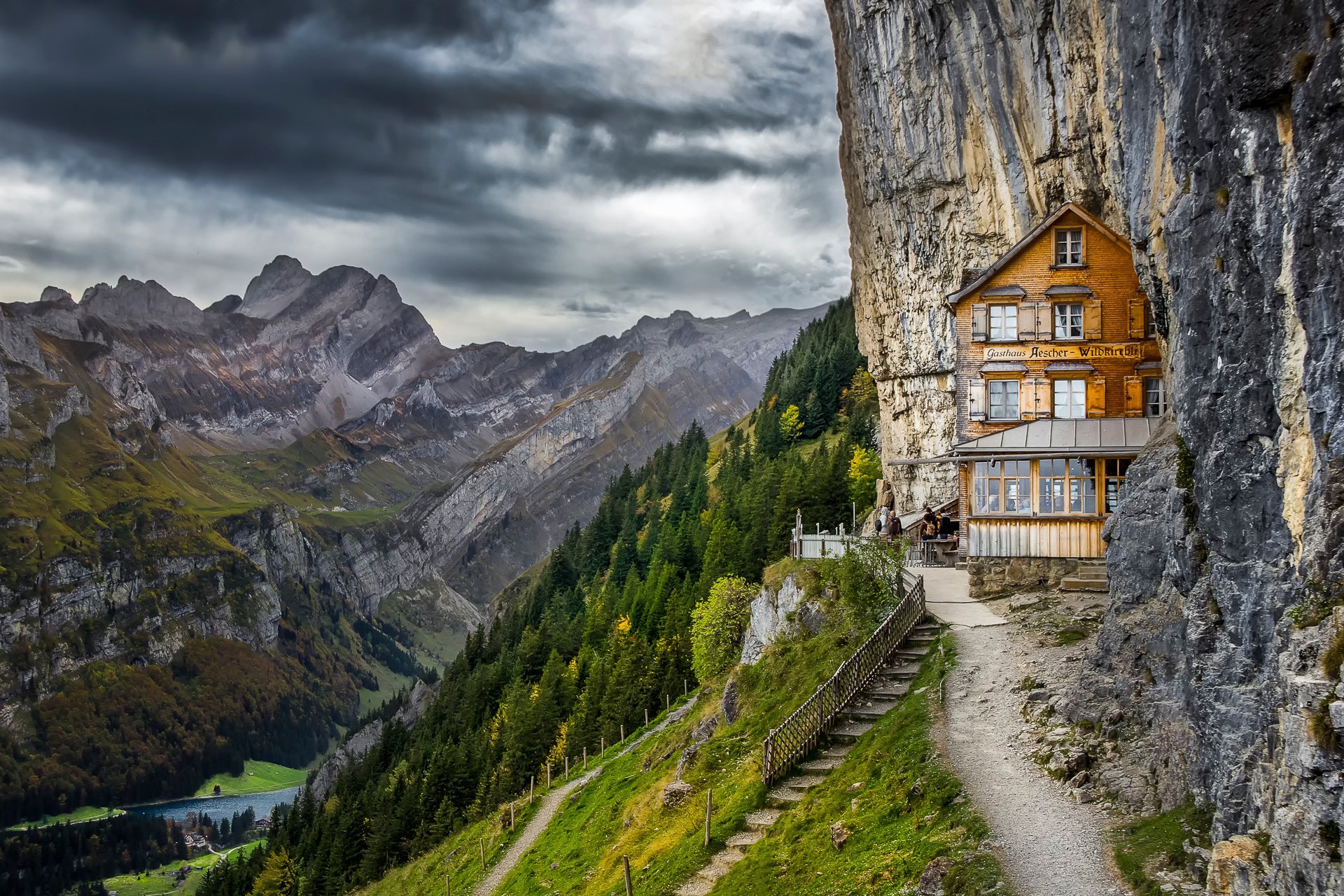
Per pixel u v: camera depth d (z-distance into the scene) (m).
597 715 93.31
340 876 111.12
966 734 31.44
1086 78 55.06
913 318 73.81
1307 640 17.53
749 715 48.03
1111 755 27.53
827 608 48.97
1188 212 24.28
